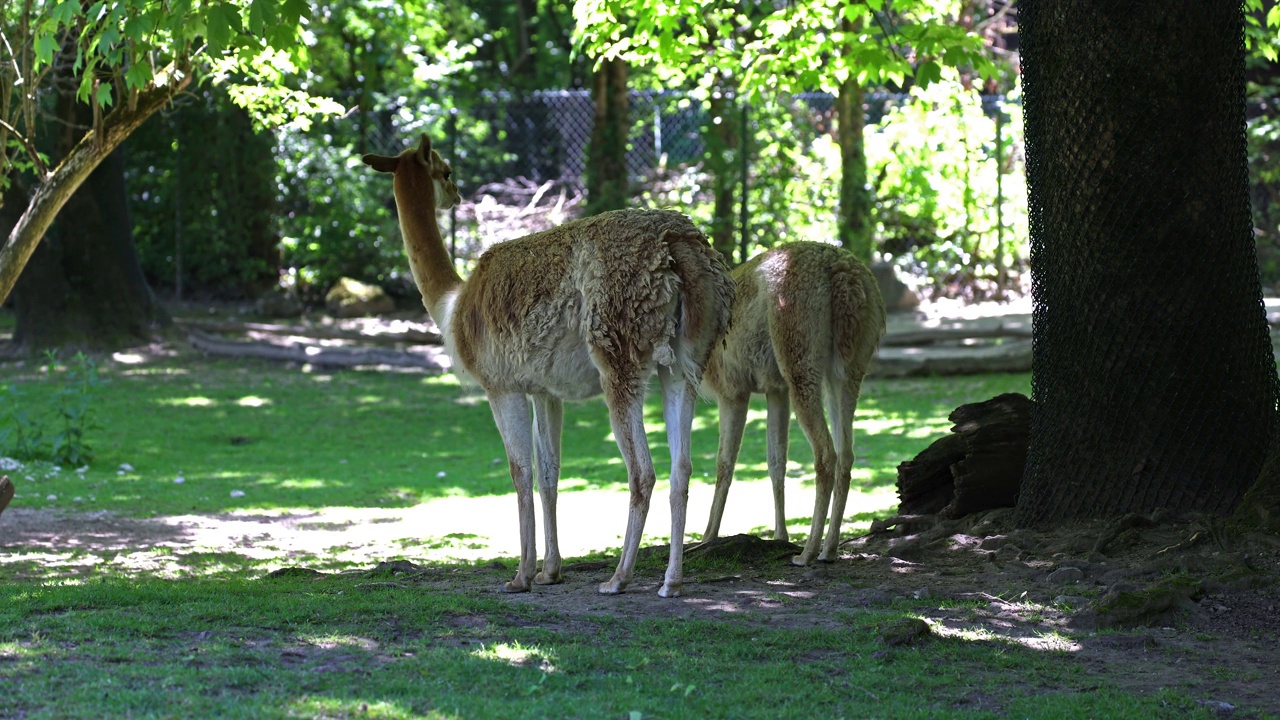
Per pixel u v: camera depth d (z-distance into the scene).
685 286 6.30
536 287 6.45
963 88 24.47
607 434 16.25
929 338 20.30
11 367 20.06
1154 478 7.18
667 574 6.54
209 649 5.14
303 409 17.58
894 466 13.21
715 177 24.98
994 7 28.81
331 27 25.09
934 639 5.64
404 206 7.33
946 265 24.86
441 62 27.86
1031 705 4.73
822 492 7.59
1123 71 7.11
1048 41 7.42
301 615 5.79
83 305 21.08
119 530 10.55
